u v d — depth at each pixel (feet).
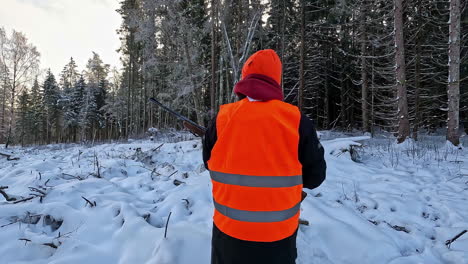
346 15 51.88
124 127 126.31
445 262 7.61
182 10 41.47
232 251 3.69
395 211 11.00
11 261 7.04
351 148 20.44
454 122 26.32
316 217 9.23
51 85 129.18
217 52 57.93
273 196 3.58
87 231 8.18
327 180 14.61
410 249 8.28
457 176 15.35
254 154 3.61
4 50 64.18
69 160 20.79
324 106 76.69
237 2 45.60
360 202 11.87
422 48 42.24
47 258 7.30
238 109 3.91
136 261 6.79
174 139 41.96
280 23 56.85
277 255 3.61
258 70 4.09
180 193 11.10
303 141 3.77
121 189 12.21
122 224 8.50
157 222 8.96
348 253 7.66
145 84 84.02
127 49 93.25
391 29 39.11
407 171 17.16
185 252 6.81
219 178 3.92
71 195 10.57
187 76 44.14
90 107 120.16
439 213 10.78
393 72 34.78
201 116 43.47
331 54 69.41
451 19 27.04
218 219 3.98
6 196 10.50
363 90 51.57
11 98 65.77
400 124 28.78
